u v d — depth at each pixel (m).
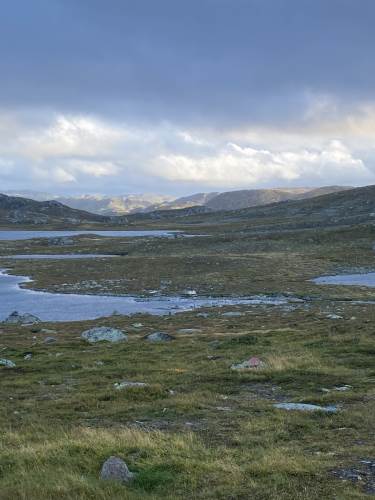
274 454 13.40
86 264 115.31
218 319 53.91
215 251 142.25
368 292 76.25
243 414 18.41
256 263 107.62
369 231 146.88
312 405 19.42
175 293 80.19
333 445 14.44
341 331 39.91
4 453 13.87
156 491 11.24
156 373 26.84
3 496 10.84
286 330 42.69
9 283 95.69
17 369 29.08
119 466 12.09
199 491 11.21
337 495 10.72
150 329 48.28
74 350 36.19
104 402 20.88
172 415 18.59
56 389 23.84
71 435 15.66
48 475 11.91
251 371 26.12
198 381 24.70
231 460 13.02
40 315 62.69
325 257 116.69
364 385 22.91
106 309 66.81
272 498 10.66
